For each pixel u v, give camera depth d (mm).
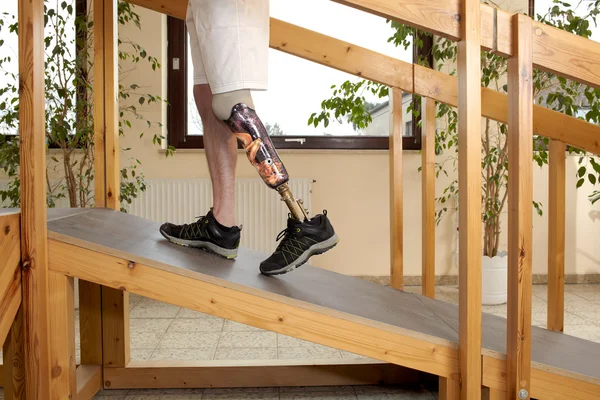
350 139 3467
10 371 1163
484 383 1097
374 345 1118
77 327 2395
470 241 1063
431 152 1754
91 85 2975
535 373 1119
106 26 1666
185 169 3377
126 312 1648
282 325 1104
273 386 1649
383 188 3439
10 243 1000
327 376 1656
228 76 1067
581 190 3486
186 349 2100
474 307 1077
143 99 2865
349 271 3438
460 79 1079
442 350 1128
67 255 1072
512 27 1080
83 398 1453
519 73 1062
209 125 1284
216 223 1296
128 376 1618
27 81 1014
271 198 3299
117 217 1529
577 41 1099
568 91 2674
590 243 3500
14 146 2682
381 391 1629
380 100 3539
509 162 1098
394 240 1779
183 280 1083
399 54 3564
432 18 1060
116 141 1704
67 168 2803
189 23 1268
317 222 1217
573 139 1685
